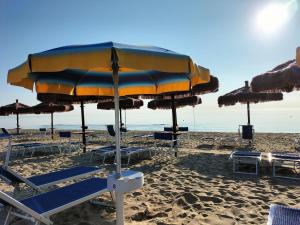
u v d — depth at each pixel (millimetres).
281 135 15414
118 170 2738
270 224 1982
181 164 6301
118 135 2762
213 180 4789
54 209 2537
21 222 2986
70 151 8891
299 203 3570
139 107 13078
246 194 3955
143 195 3965
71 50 2182
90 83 4215
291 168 5535
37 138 16031
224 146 9914
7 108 16797
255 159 5395
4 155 8531
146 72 4023
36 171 5988
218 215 3186
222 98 10172
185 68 2348
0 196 2201
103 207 3480
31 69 2219
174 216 3186
